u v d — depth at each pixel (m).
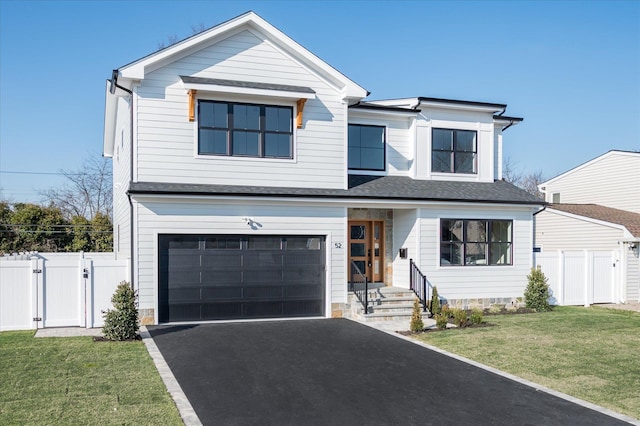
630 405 7.75
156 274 13.77
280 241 15.09
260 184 15.11
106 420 6.68
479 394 8.16
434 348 11.38
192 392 8.04
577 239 23.17
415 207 16.61
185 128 14.44
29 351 10.56
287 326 13.84
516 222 17.95
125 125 16.58
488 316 16.11
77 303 13.26
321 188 15.76
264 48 15.36
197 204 14.17
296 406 7.48
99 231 34.81
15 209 38.44
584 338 12.56
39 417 6.75
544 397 8.05
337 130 16.02
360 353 10.81
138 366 9.45
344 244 15.68
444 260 17.08
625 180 25.39
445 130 18.67
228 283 14.50
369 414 7.21
